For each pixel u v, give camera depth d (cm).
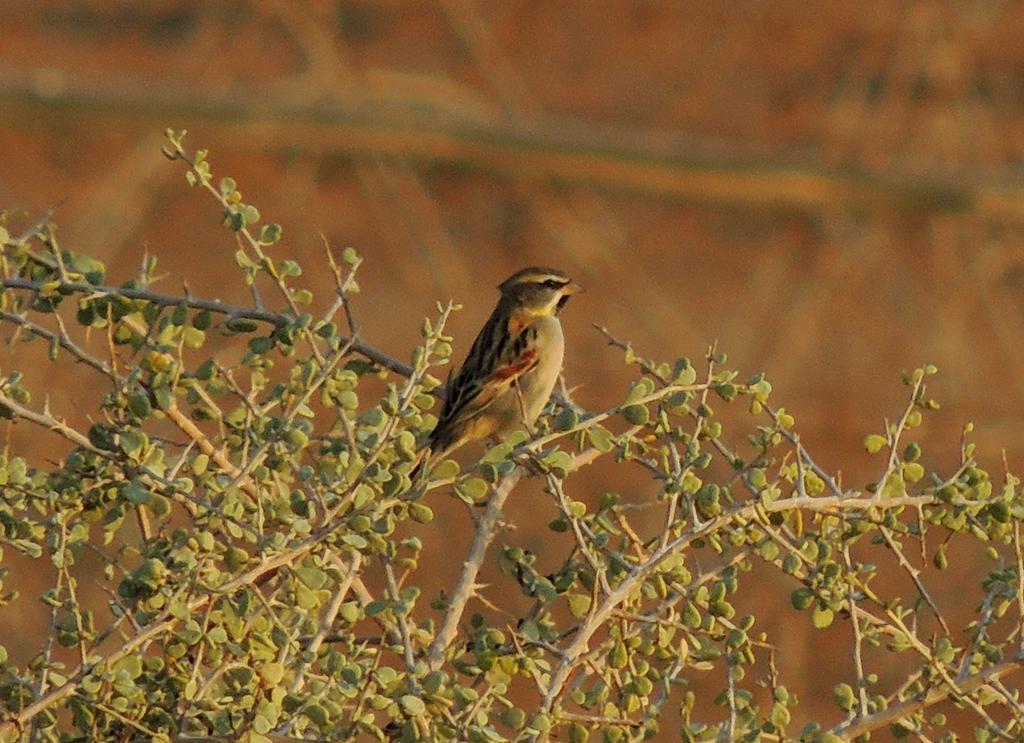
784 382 2219
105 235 2356
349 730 487
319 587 500
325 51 2808
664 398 569
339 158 2538
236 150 2488
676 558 537
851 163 2717
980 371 2297
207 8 2797
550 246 2491
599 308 2344
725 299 2400
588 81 2831
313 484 528
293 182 2531
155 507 506
